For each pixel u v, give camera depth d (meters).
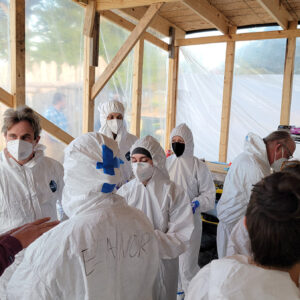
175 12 4.46
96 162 0.85
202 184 2.35
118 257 0.87
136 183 1.59
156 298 1.37
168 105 5.33
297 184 0.64
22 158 1.37
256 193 0.69
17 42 2.66
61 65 3.30
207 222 3.21
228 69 4.82
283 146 1.83
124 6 3.13
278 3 3.62
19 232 0.94
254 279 0.62
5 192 1.38
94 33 3.37
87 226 0.80
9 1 2.65
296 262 0.64
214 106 5.07
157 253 1.02
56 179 1.57
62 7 3.20
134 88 4.41
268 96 4.66
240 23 4.68
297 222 0.62
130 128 4.49
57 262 0.76
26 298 0.77
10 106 2.71
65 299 0.79
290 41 4.36
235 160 1.95
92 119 3.65
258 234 0.65
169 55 5.11
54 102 3.28
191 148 2.46
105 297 0.83
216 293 0.62
